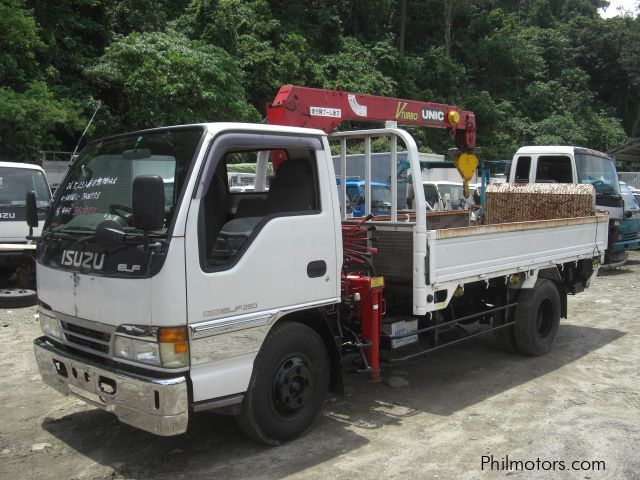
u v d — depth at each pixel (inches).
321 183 171.6
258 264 153.2
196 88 757.3
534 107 1656.0
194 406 140.6
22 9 693.9
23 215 383.9
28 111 610.2
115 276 142.4
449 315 235.0
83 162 174.4
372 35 1553.9
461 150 302.4
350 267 197.5
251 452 162.9
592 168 446.3
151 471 153.1
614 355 265.0
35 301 348.2
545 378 232.2
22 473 152.6
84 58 832.3
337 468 153.9
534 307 253.6
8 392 213.5
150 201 130.0
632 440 171.2
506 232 228.4
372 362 189.8
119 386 141.0
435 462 157.8
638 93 2012.8
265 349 157.8
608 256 486.0
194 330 138.6
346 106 236.2
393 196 209.2
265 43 1050.1
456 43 1676.9
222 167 190.9
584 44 2026.3
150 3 937.5
